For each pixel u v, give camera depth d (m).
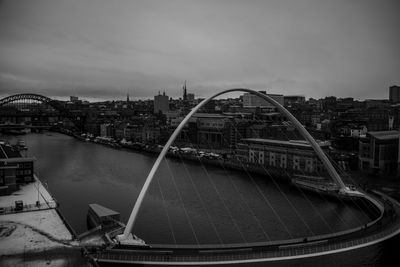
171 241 69.38
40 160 177.62
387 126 194.00
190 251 54.59
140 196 70.19
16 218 73.75
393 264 58.97
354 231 65.69
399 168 123.62
